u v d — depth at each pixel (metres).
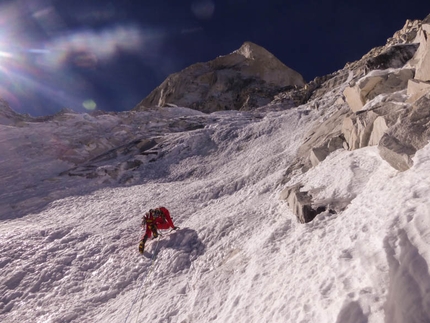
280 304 3.27
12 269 6.95
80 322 5.40
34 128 18.28
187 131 18.36
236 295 4.36
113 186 12.93
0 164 14.65
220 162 13.50
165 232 7.74
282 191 7.54
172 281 5.91
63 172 14.43
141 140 16.89
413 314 2.14
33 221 9.95
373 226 3.30
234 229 6.75
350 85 9.42
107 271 6.72
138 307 5.36
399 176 4.15
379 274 2.55
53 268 6.93
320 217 5.10
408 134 4.52
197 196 10.02
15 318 5.70
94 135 18.09
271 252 4.96
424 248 2.48
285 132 13.91
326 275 3.08
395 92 7.56
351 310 2.41
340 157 7.12
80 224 9.21
